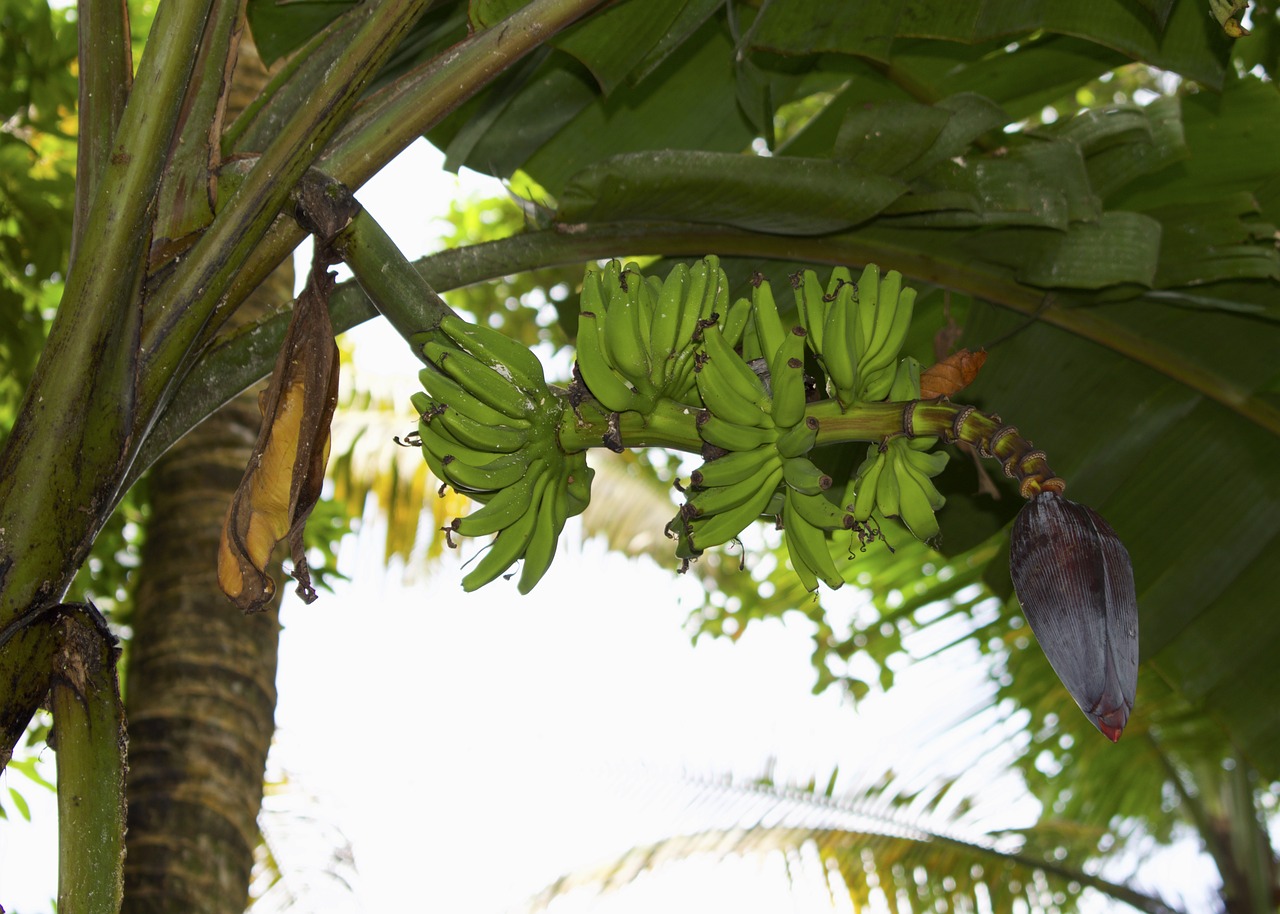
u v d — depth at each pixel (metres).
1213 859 5.16
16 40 4.02
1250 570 3.13
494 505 1.71
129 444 1.59
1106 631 1.42
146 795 2.67
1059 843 4.85
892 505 1.68
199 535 3.12
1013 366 3.07
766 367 1.82
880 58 2.45
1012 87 2.90
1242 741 3.19
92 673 1.53
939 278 2.82
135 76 1.61
